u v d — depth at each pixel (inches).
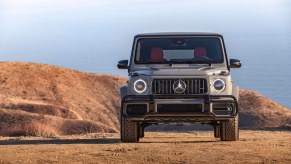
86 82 5703.7
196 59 708.0
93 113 5305.1
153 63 708.7
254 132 991.0
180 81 662.5
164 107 660.1
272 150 518.3
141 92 666.2
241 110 4131.4
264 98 4293.8
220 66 705.6
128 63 724.7
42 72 5428.2
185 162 450.6
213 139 772.6
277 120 3951.8
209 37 718.5
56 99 5182.1
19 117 3043.8
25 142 727.1
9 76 5162.4
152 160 464.8
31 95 5078.7
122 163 451.8
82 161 463.5
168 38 720.3
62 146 608.4
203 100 657.6
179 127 2182.6
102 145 615.5
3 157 494.6
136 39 721.6
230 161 451.2
